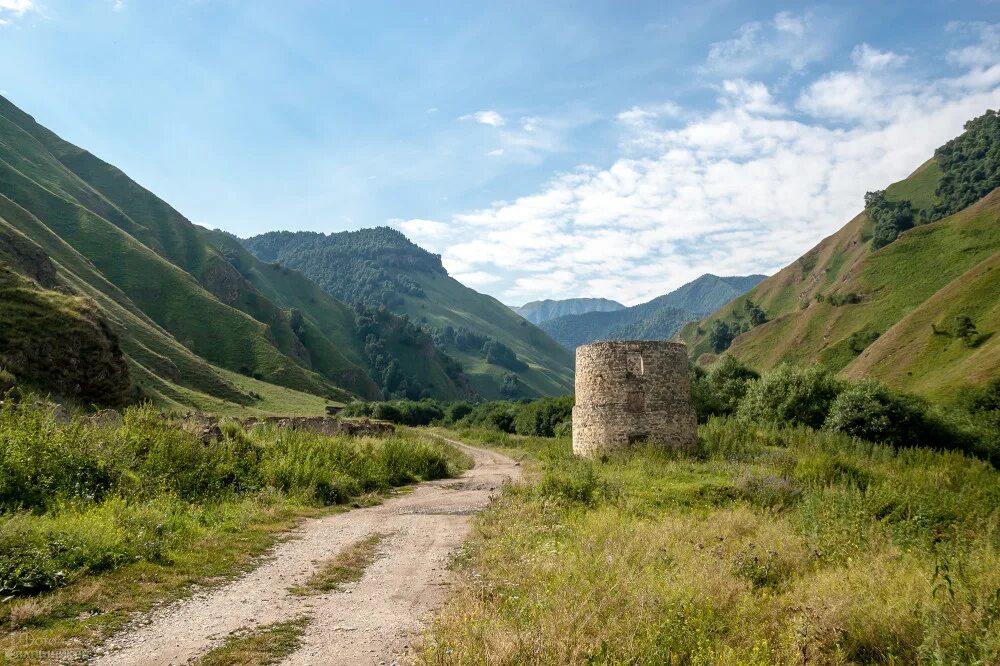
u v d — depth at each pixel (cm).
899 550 1158
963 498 1742
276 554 1128
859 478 2047
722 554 1083
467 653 616
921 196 17125
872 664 701
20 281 3931
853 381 4906
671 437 2741
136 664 624
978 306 9350
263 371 12300
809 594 869
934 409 4688
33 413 1448
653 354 2759
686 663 651
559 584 828
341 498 1853
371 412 10444
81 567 906
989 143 16250
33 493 1192
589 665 604
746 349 15200
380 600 871
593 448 2778
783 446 3266
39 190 14412
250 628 742
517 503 1608
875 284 13362
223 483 1650
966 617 739
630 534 1207
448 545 1241
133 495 1318
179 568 975
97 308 4184
